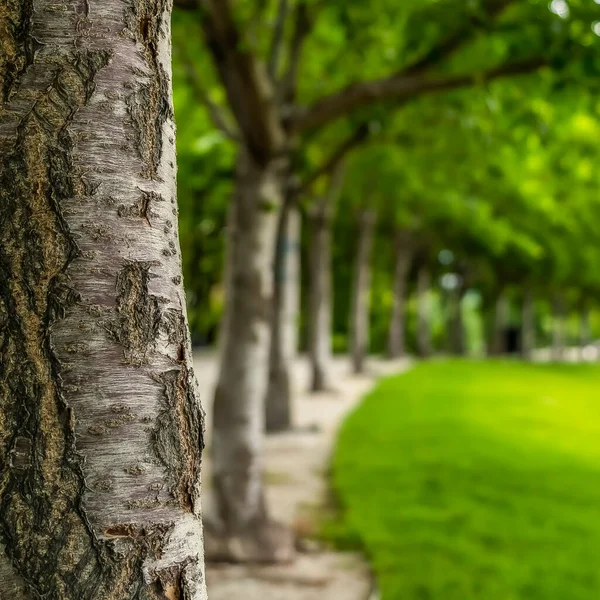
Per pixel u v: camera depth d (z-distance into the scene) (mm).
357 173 17328
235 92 6363
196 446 1505
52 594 1319
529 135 8133
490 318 40000
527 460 9625
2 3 1388
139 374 1411
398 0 7254
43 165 1365
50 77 1387
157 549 1404
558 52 6074
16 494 1322
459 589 5211
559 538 6438
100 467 1360
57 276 1357
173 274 1495
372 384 19625
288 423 11984
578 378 24656
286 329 12117
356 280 21891
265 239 6453
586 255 27516
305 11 7832
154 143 1477
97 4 1426
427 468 8961
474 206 17469
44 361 1345
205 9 5590
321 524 6777
